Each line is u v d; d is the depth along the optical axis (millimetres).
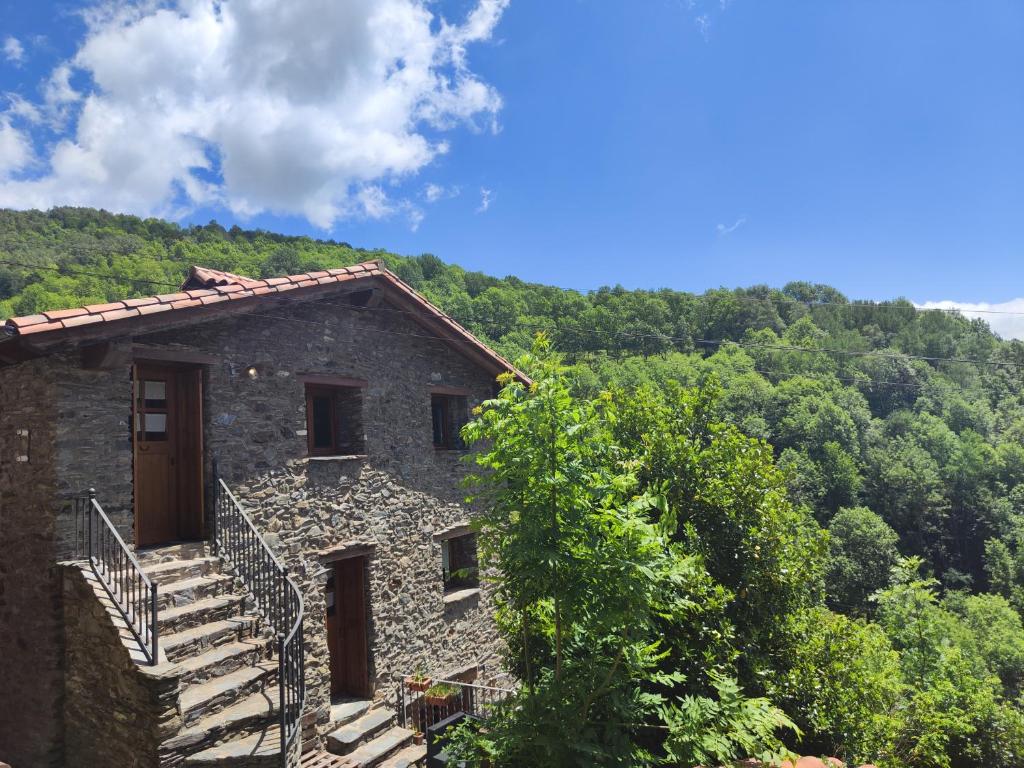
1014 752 10273
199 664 5477
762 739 4406
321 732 7332
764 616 6242
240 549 6715
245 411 7270
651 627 4492
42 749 5684
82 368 5945
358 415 8703
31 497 5930
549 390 4359
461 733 5145
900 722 7258
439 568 9633
